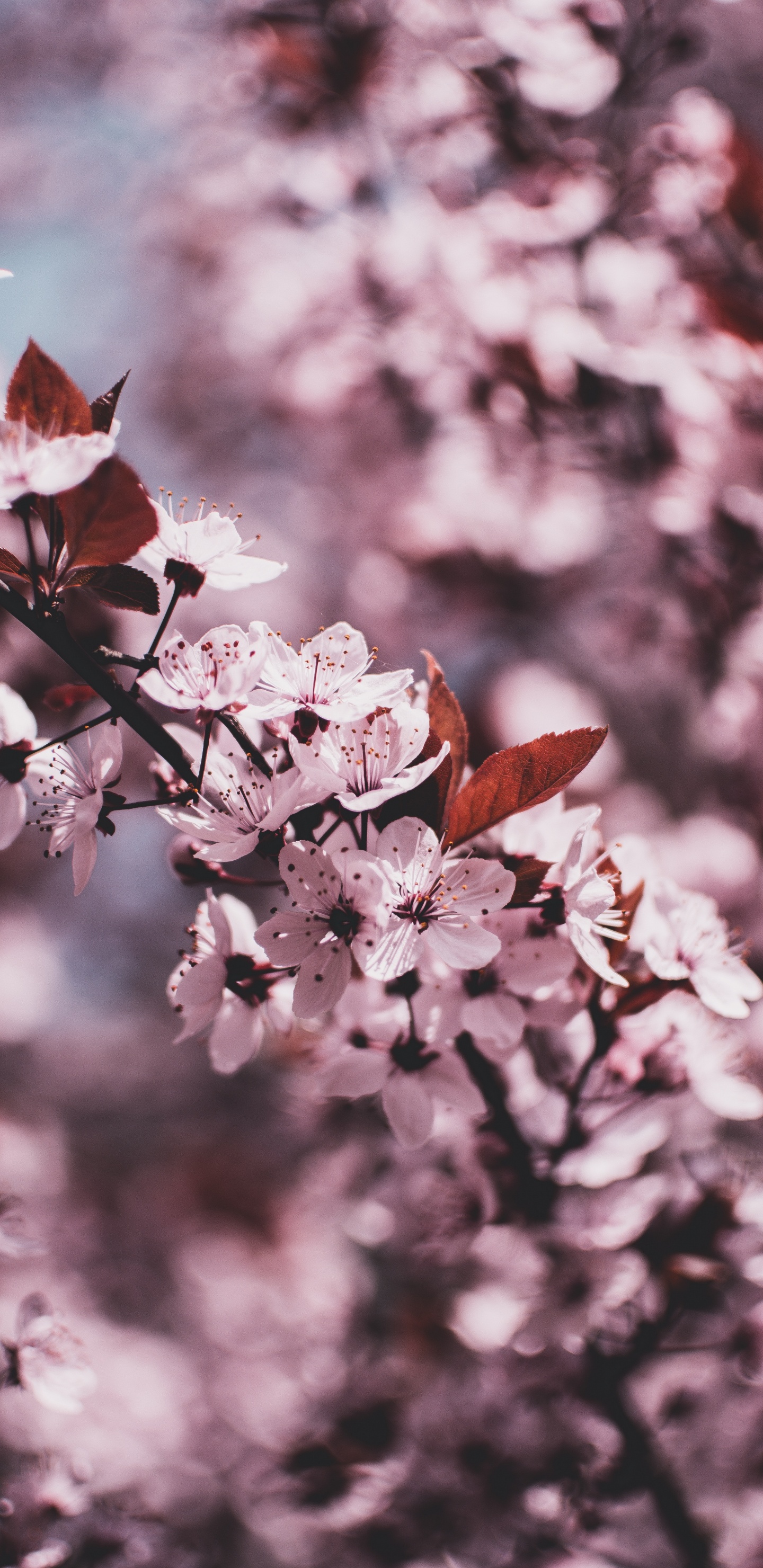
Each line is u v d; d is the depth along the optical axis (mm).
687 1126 634
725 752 920
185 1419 1021
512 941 492
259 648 472
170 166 1573
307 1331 995
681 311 854
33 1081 1752
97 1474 750
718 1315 558
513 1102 535
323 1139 741
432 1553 587
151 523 460
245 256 1324
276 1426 782
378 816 479
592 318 866
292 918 470
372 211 1014
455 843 480
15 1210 562
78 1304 1172
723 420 812
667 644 934
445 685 486
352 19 912
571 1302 542
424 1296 661
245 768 481
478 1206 553
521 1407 573
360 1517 592
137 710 477
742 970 503
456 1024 493
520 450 934
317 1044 543
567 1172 529
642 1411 587
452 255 925
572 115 892
